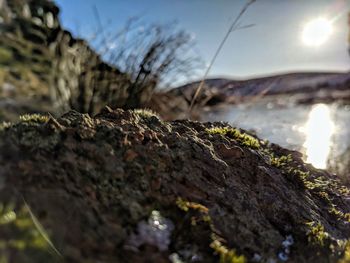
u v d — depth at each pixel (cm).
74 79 51
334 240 26
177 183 26
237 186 28
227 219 25
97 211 21
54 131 24
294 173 33
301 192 32
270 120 103
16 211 19
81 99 50
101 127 27
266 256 23
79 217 20
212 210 25
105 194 23
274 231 26
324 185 36
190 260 21
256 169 31
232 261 21
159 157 27
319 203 33
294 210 29
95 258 19
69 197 21
